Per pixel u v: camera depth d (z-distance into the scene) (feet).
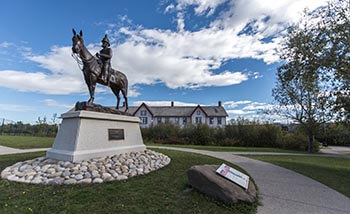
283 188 18.57
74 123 22.56
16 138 71.46
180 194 15.29
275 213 12.96
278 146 80.79
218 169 16.57
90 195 14.34
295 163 33.30
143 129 92.02
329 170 28.45
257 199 15.37
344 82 32.27
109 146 25.04
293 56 35.91
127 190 15.57
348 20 30.27
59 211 11.93
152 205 13.17
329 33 31.45
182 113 134.62
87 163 20.16
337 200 15.64
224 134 85.05
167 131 88.63
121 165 21.08
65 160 20.72
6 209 12.06
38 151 38.75
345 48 30.35
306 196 16.46
